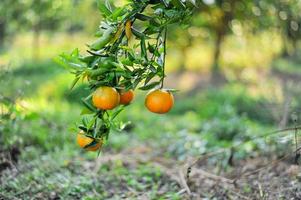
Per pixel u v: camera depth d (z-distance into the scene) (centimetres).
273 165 258
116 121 159
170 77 754
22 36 925
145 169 274
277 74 714
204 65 784
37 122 320
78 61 147
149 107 146
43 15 447
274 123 413
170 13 148
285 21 339
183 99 624
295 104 349
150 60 148
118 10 145
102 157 299
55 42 918
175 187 246
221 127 373
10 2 412
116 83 144
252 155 287
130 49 145
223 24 429
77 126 156
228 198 229
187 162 286
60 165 271
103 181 255
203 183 250
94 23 484
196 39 626
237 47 698
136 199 229
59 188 232
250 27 384
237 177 241
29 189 229
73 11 450
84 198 221
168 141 356
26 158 276
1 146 265
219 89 621
